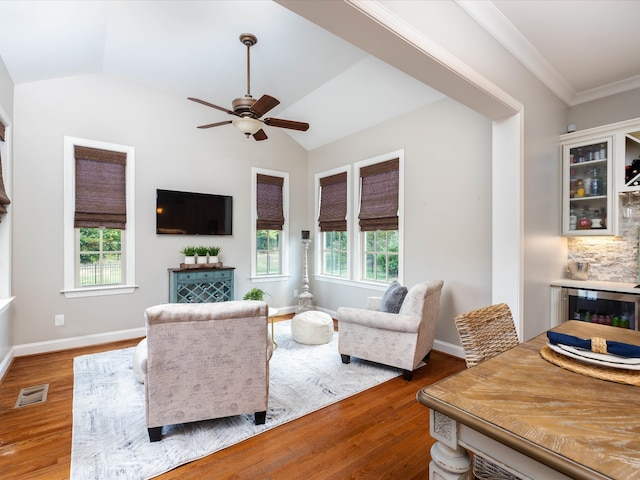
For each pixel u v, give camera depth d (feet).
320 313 13.69
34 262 11.54
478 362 4.73
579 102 11.45
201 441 6.63
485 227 10.73
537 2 7.06
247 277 16.65
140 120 13.67
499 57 8.02
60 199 12.02
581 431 2.72
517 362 4.30
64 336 12.11
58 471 5.76
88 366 10.48
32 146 11.48
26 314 11.41
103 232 13.14
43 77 11.48
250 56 11.93
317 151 18.22
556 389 3.51
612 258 10.81
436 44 6.28
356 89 13.39
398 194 13.66
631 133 9.82
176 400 6.48
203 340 6.50
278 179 17.75
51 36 9.35
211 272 14.52
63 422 7.30
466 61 7.03
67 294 12.13
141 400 8.33
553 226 10.73
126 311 13.35
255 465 5.97
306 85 13.89
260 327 6.86
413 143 13.04
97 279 12.98
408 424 7.30
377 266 15.02
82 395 8.58
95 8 9.01
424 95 12.23
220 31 10.57
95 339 12.68
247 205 16.63
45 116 11.73
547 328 10.29
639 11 7.31
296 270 18.51
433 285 10.04
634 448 2.49
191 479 5.62
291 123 10.73
